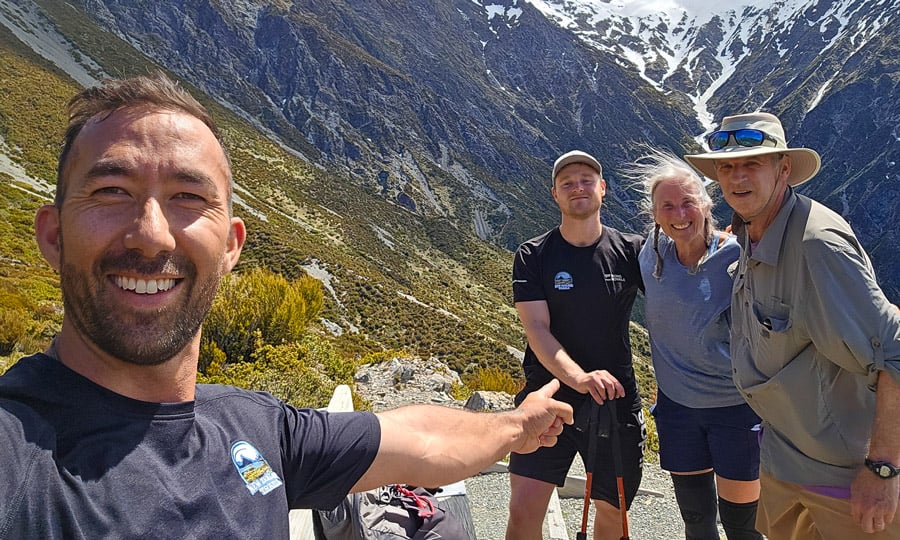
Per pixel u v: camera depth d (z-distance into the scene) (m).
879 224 198.88
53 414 1.24
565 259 3.30
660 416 3.46
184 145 1.41
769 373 2.61
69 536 1.12
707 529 3.34
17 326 10.95
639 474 3.38
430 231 151.12
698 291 3.21
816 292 2.33
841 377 2.47
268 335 9.76
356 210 139.75
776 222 2.51
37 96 91.44
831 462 2.51
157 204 1.35
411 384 9.68
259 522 1.40
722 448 3.17
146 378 1.36
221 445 1.45
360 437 1.77
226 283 10.38
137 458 1.27
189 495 1.30
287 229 95.25
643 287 3.44
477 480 5.46
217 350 8.82
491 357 47.03
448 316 60.22
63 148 1.40
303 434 1.69
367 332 51.81
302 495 1.68
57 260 1.37
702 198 3.17
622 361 3.35
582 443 3.26
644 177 3.45
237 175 122.94
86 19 164.88
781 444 2.70
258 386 7.19
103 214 1.32
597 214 3.37
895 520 2.35
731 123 2.63
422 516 2.62
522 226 190.12
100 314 1.30
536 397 2.32
